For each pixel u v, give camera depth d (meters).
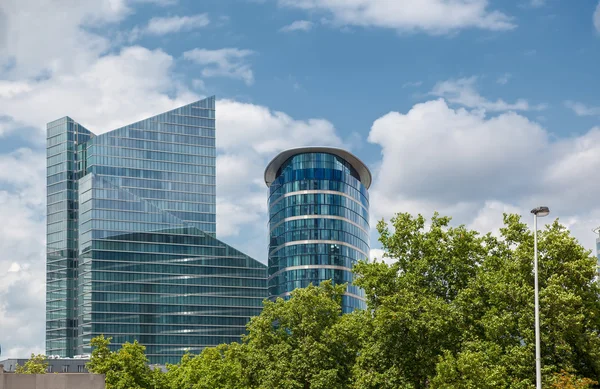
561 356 72.62
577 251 76.19
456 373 72.62
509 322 73.38
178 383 140.75
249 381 106.19
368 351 85.06
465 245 86.56
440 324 79.06
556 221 80.62
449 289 86.00
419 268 86.25
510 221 85.12
